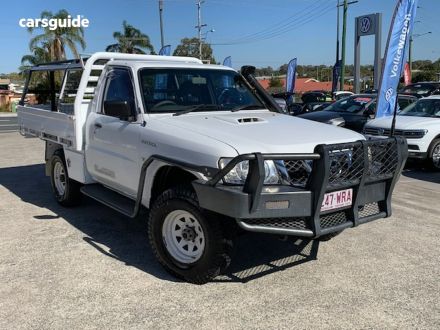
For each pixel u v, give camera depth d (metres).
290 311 3.84
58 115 6.59
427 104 11.87
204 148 4.13
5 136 18.39
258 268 4.72
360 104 13.82
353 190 4.30
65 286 4.31
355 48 26.94
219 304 3.97
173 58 6.87
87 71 6.09
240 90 6.05
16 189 8.35
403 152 4.61
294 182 4.11
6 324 3.67
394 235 5.73
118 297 4.10
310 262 4.88
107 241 5.54
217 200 3.88
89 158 6.01
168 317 3.76
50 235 5.75
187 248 4.42
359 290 4.23
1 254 5.11
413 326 3.62
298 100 45.19
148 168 4.77
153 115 5.02
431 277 4.51
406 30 11.31
